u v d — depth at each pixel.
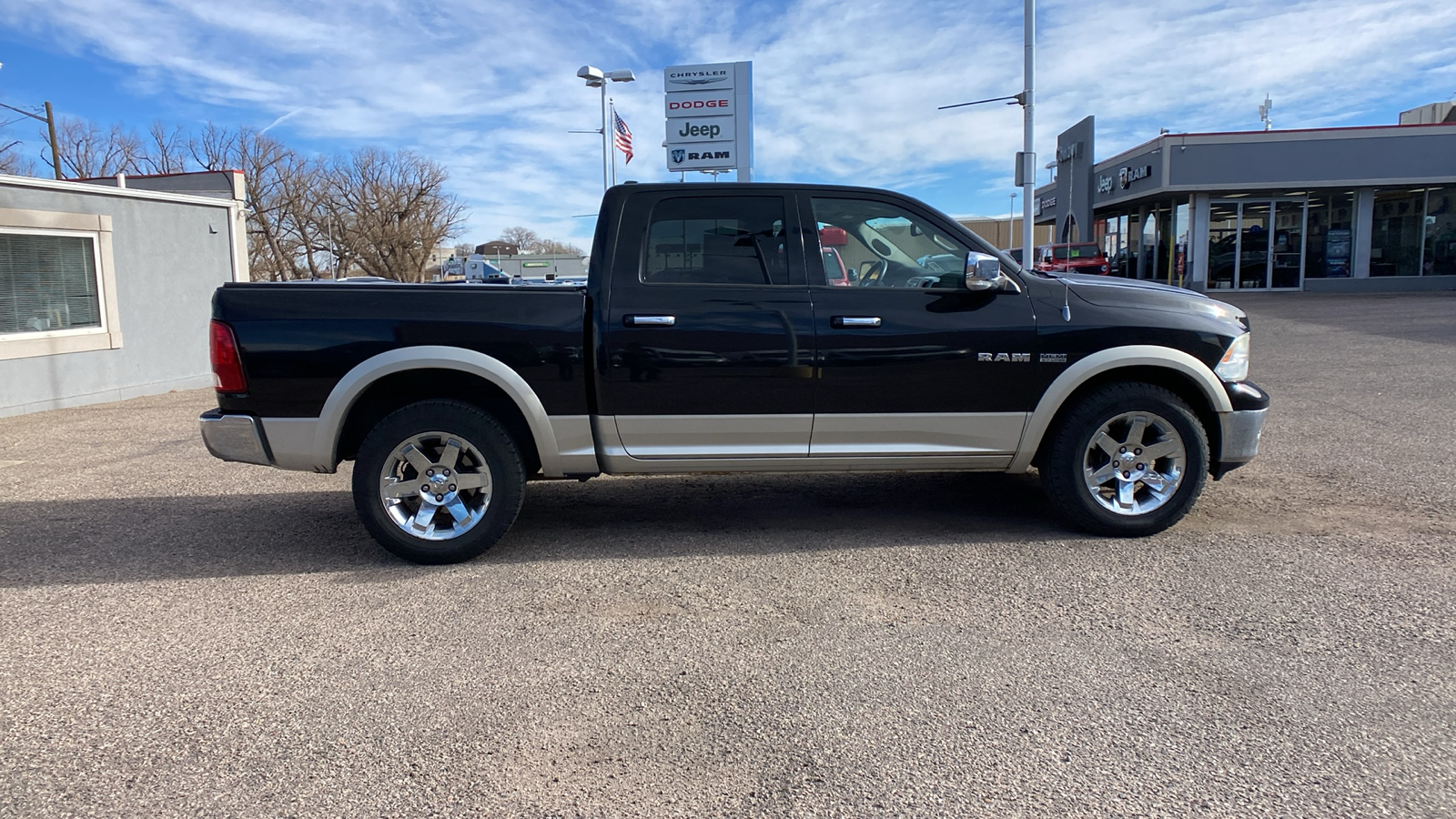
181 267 13.28
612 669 3.34
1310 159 23.88
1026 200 16.62
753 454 4.64
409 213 53.09
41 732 2.93
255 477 6.78
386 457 4.45
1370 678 3.13
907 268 4.72
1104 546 4.64
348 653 3.51
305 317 4.42
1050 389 4.61
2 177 10.45
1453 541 4.54
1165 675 3.19
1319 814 2.38
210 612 3.97
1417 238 24.84
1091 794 2.49
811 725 2.90
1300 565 4.26
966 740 2.79
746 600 4.00
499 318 4.47
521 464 4.59
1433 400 8.49
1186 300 4.75
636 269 4.57
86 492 6.33
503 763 2.72
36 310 11.11
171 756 2.78
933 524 5.12
